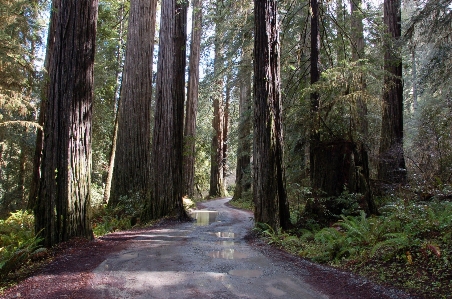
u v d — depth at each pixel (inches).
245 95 1040.8
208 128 1289.4
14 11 444.1
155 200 493.0
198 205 900.6
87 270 211.9
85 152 299.3
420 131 499.8
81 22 292.4
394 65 526.6
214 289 180.1
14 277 211.6
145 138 583.5
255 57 359.3
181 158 516.1
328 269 219.0
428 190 385.4
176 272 209.9
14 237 339.9
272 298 168.6
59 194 283.0
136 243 302.8
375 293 171.2
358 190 374.0
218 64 791.7
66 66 287.1
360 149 390.9
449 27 447.2
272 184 350.9
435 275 181.6
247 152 984.3
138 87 583.8
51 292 173.6
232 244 305.6
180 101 519.8
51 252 259.4
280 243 303.6
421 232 246.4
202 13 789.2
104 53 959.6
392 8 556.7
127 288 179.5
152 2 603.2
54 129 284.4
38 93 513.0
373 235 253.0
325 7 498.9
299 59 516.4
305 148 564.4
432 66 438.9
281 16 573.6
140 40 590.2
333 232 277.9
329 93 396.2
